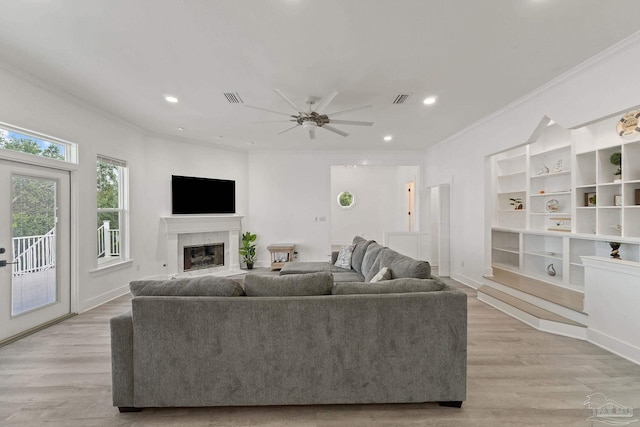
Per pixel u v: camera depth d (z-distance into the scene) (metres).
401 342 1.87
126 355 1.83
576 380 2.20
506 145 3.93
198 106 3.87
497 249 5.33
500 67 2.83
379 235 9.77
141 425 1.74
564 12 2.04
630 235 3.25
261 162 6.66
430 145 6.22
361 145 6.18
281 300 1.87
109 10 2.04
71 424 1.75
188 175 5.70
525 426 1.72
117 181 4.62
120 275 4.51
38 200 3.23
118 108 3.96
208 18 2.12
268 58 2.67
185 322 1.83
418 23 2.17
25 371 2.34
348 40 2.39
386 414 1.85
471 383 2.17
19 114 2.95
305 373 1.87
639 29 2.24
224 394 1.85
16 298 3.00
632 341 2.49
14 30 2.27
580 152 3.83
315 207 6.72
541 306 3.48
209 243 5.99
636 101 2.37
